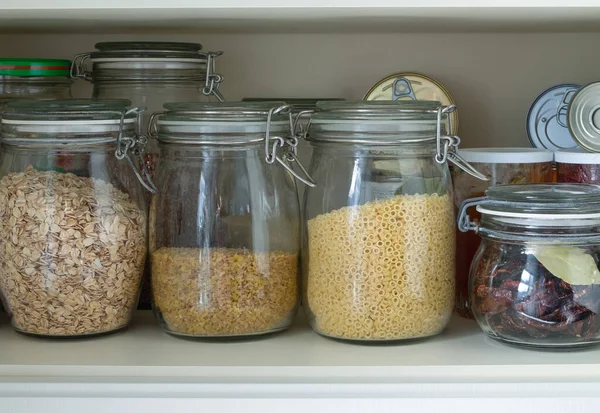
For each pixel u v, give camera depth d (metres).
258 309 0.82
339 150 0.81
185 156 0.82
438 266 0.81
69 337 0.83
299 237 0.86
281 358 0.77
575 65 1.05
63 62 0.94
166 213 0.83
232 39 1.05
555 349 0.79
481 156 0.89
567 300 0.77
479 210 0.81
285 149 0.85
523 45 1.05
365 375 0.75
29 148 0.81
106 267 0.81
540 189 0.81
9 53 1.06
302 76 1.06
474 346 0.81
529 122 0.99
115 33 1.03
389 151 0.80
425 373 0.75
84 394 0.76
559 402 0.75
